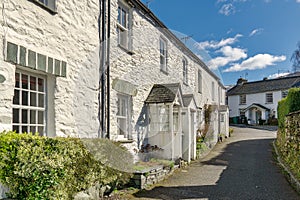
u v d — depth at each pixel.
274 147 12.06
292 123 7.08
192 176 6.86
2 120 3.73
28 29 4.16
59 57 4.74
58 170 3.63
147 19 7.51
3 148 3.28
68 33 5.00
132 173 5.55
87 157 4.30
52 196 3.50
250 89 32.88
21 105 4.19
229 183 6.08
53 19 4.66
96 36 5.76
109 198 4.86
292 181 5.74
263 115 30.41
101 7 5.98
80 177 4.16
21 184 3.35
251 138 16.59
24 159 3.30
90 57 5.52
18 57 3.93
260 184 5.95
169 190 5.50
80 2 5.34
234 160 9.25
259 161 8.93
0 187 3.34
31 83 4.41
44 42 4.45
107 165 4.75
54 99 4.66
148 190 5.50
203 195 5.14
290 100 8.79
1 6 3.76
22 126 4.25
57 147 3.68
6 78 3.79
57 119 4.68
